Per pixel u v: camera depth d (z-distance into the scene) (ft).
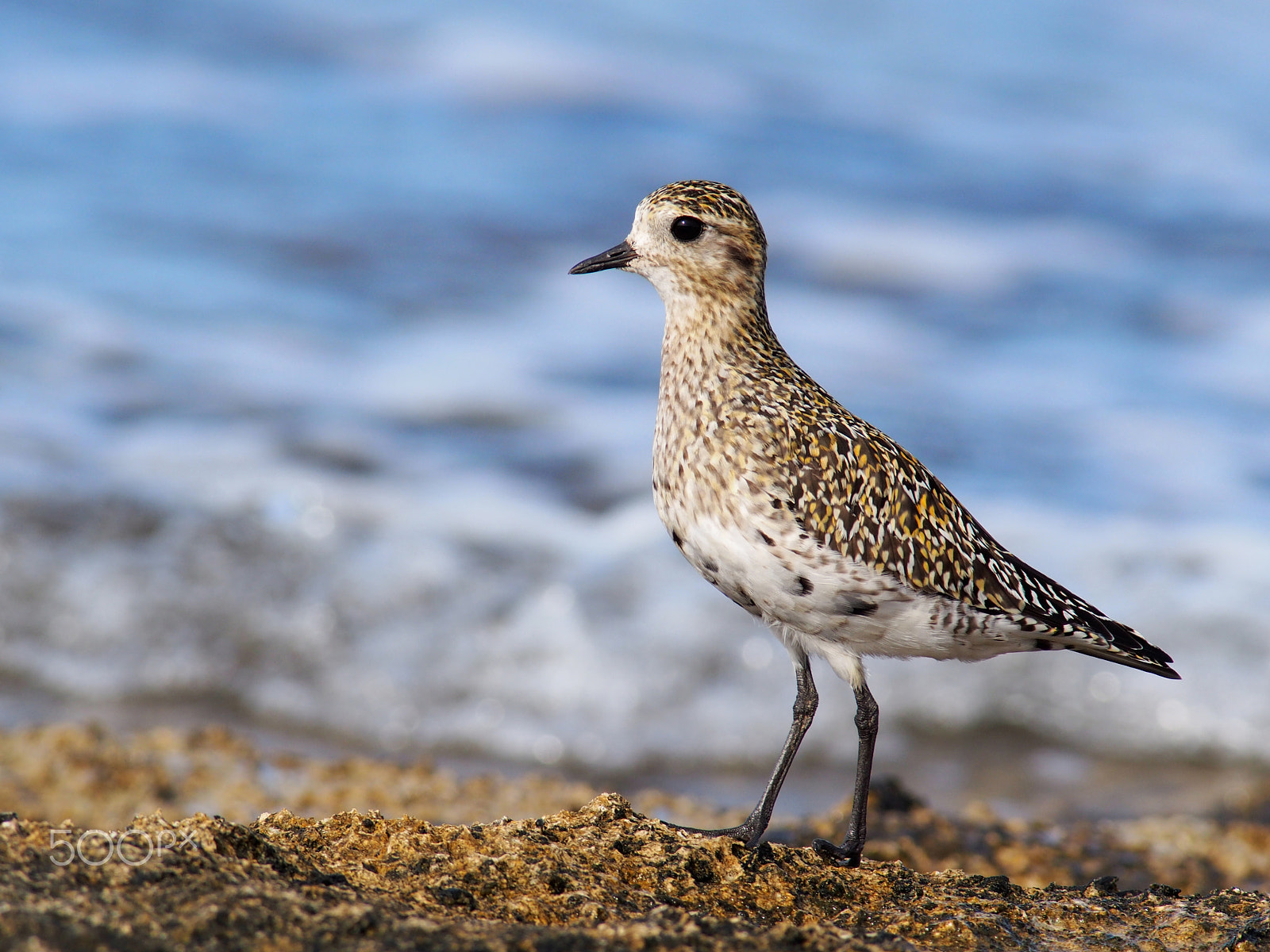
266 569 47.70
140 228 72.02
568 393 60.90
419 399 59.57
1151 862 32.89
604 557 48.80
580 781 40.83
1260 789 40.40
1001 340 67.05
